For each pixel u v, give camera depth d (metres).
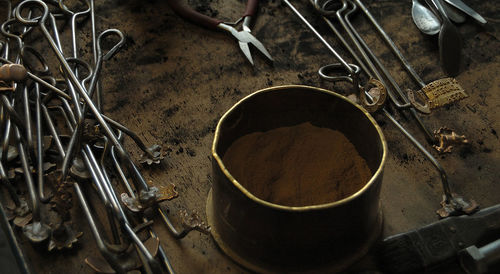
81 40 0.54
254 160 0.44
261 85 0.52
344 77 0.49
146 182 0.46
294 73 0.52
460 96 0.47
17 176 0.46
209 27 0.54
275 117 0.45
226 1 0.57
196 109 0.50
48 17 0.50
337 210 0.38
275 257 0.41
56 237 0.43
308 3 0.57
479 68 0.52
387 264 0.42
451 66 0.51
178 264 0.43
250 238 0.41
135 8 0.56
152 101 0.51
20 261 0.43
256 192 0.43
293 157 0.44
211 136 0.49
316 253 0.41
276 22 0.55
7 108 0.45
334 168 0.43
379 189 0.40
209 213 0.45
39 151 0.45
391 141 0.48
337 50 0.53
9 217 0.44
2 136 0.46
